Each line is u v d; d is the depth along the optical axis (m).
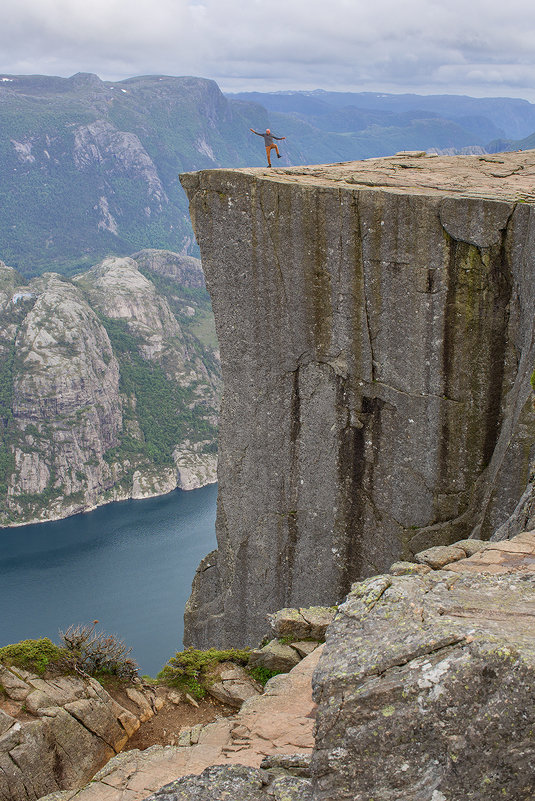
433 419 20.38
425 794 6.58
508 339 19.16
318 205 20.36
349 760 6.98
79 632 16.25
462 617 8.21
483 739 6.48
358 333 20.88
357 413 21.50
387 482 21.52
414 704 6.94
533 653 6.74
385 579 9.38
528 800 6.24
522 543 11.66
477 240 18.62
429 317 19.72
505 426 19.23
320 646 16.62
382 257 19.91
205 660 17.19
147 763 12.84
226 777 8.24
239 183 21.39
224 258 22.36
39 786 12.95
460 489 20.56
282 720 13.59
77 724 13.85
